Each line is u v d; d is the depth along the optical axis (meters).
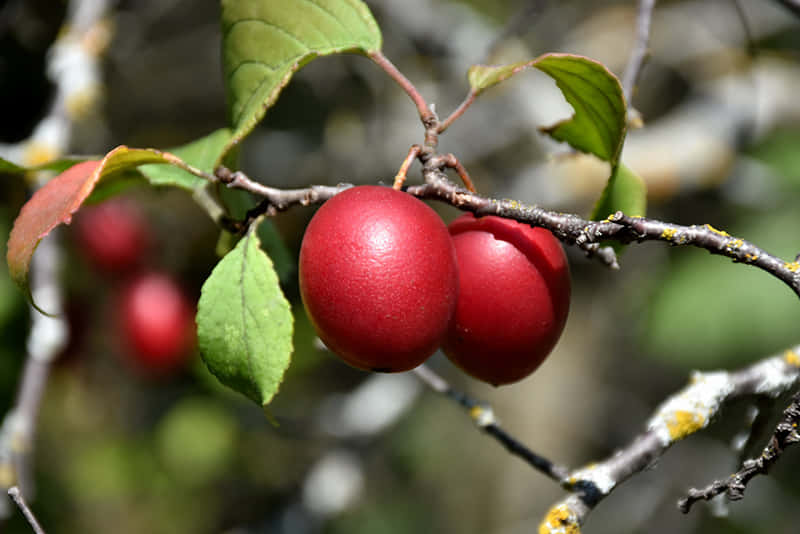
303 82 0.74
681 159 0.70
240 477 0.77
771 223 0.70
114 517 0.77
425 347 0.36
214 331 0.37
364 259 0.36
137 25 0.72
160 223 0.65
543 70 0.38
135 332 0.61
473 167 0.76
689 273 0.70
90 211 0.61
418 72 0.75
